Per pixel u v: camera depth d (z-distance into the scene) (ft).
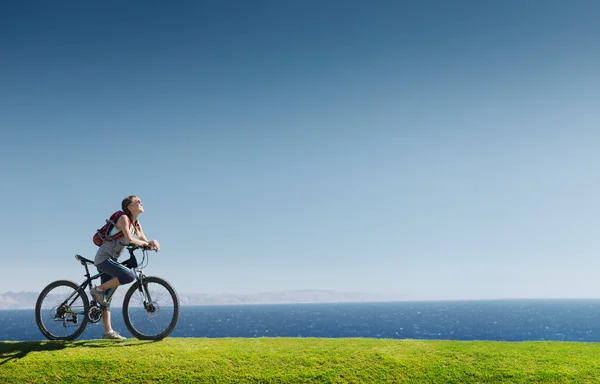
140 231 31.12
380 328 353.31
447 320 473.67
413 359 27.20
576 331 294.46
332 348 28.86
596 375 25.45
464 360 27.20
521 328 331.36
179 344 29.14
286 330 334.24
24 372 25.73
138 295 30.25
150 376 25.48
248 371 25.95
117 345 28.94
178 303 29.94
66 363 26.35
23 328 335.88
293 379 25.35
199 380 25.23
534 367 26.32
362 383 25.16
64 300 30.60
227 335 285.64
